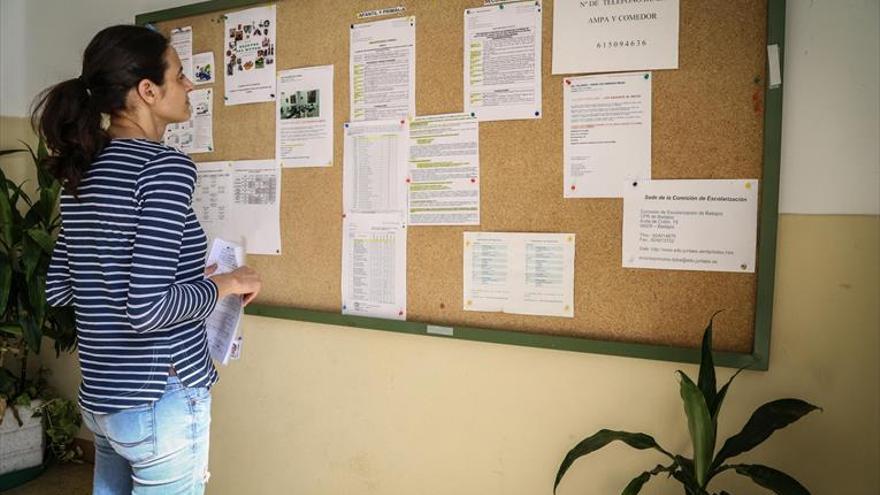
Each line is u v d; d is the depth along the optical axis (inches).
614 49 53.5
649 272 53.2
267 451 75.5
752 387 50.6
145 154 43.0
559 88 55.7
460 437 62.8
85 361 44.3
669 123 52.0
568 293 56.3
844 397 48.2
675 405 53.1
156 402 43.9
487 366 60.9
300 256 70.5
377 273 65.7
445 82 60.8
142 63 44.8
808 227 48.8
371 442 68.2
